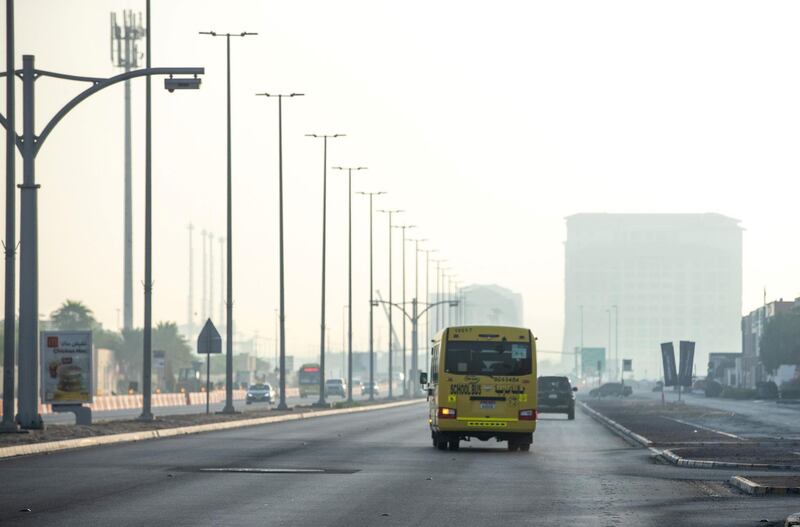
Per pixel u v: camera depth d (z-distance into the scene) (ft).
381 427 417.28
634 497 170.40
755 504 161.48
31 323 290.97
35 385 293.23
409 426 426.92
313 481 190.49
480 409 283.59
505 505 158.81
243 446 287.28
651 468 228.22
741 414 565.94
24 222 287.48
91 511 146.82
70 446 278.05
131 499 160.86
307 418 528.63
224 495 167.12
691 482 195.83
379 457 251.60
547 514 148.66
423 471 214.48
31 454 251.80
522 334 287.28
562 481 196.54
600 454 273.75
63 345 342.03
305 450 272.10
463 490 178.91
